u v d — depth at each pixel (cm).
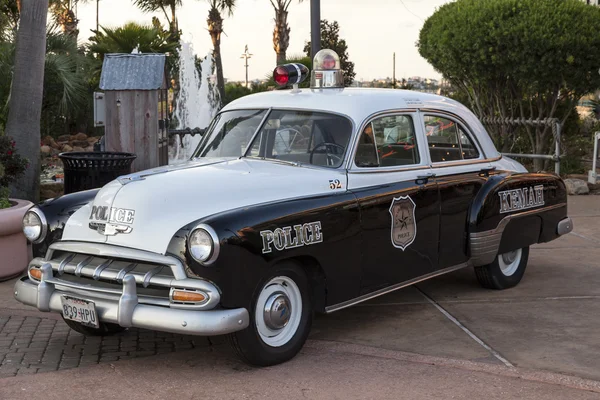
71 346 543
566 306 644
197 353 527
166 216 469
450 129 643
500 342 550
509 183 661
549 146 1363
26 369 494
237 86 3012
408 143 600
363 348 532
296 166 553
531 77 1246
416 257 587
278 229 475
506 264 705
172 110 2291
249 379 475
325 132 561
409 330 582
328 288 516
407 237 575
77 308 482
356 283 536
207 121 2383
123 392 456
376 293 557
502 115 1374
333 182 534
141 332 578
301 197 510
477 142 668
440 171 616
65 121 2191
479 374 482
